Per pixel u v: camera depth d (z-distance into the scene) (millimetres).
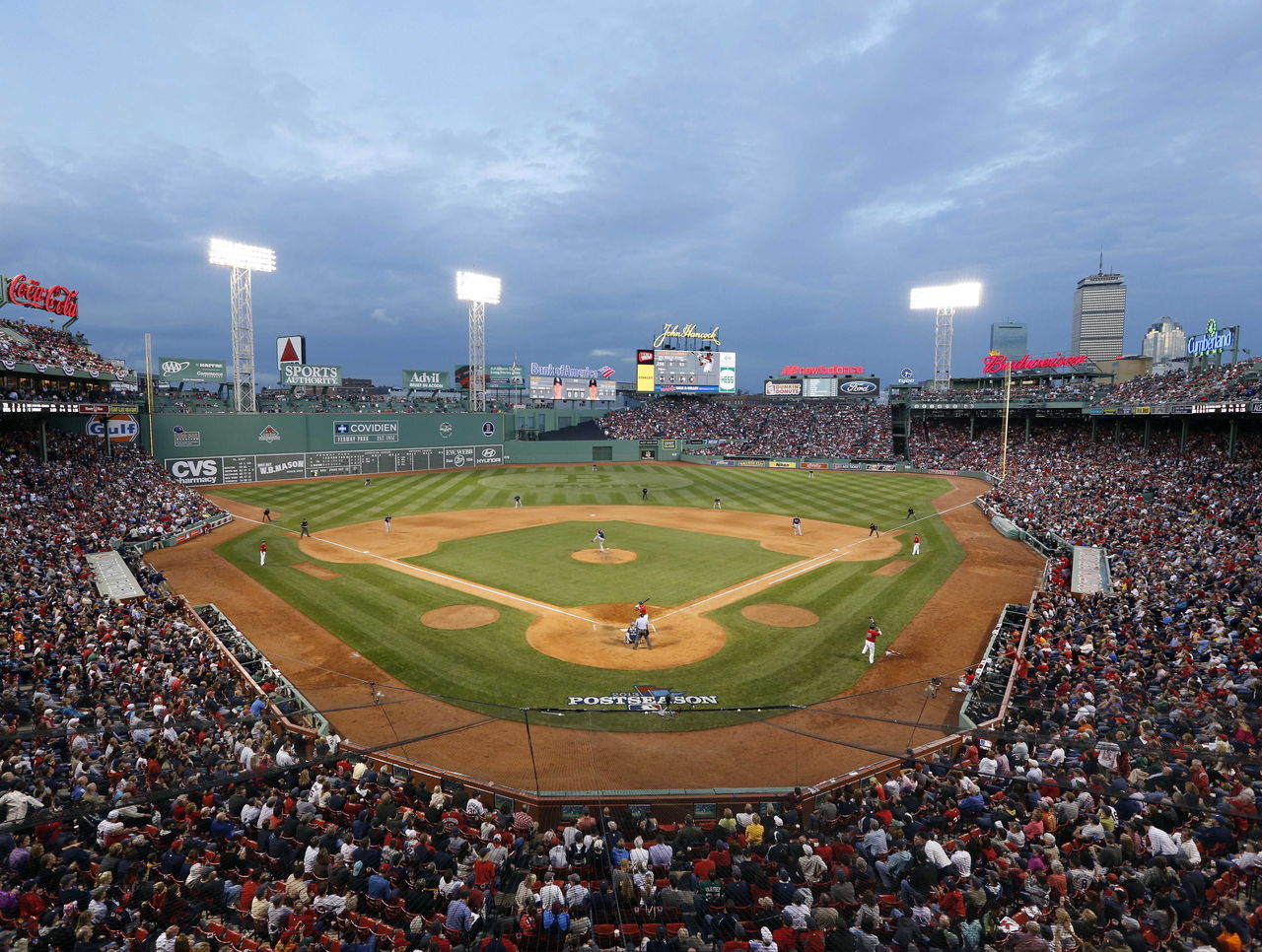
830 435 98812
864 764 17125
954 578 34812
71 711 16734
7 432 52438
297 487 69062
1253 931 9359
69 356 53406
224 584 33312
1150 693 17688
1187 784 12672
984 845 12172
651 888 11188
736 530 48000
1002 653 22500
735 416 107500
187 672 19938
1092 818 12844
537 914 10797
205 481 67625
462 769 17047
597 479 77562
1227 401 48750
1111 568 32625
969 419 96312
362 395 111000
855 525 50000
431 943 9852
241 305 70250
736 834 13133
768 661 23969
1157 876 10438
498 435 91562
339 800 13859
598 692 21547
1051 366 92188
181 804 13586
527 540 44156
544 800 15203
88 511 42469
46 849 12164
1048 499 53344
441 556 39562
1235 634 20328
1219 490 44656
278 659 23906
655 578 34875
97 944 9711
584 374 108125
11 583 26500
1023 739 15062
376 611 29234
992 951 9742
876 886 11359
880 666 23547
